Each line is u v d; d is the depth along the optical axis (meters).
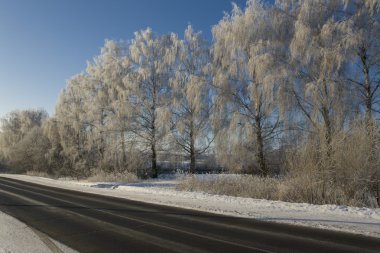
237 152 25.06
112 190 24.20
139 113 35.38
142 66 35.94
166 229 10.44
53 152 48.16
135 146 36.12
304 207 13.38
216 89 26.00
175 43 34.16
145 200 17.73
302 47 21.27
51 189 26.14
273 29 23.80
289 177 16.88
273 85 22.20
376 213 11.53
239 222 11.20
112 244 8.82
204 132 30.94
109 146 36.28
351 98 20.66
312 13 21.86
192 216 12.58
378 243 8.18
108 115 36.94
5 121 74.38
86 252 8.20
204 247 8.29
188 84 27.23
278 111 23.16
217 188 19.83
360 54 21.23
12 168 67.31
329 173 15.16
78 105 42.34
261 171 24.67
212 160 31.53
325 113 20.86
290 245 8.19
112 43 38.81
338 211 12.23
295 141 21.83
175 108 32.16
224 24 25.70
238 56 25.09
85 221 12.15
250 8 24.38
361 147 14.61
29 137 61.41
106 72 38.00
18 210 15.10
